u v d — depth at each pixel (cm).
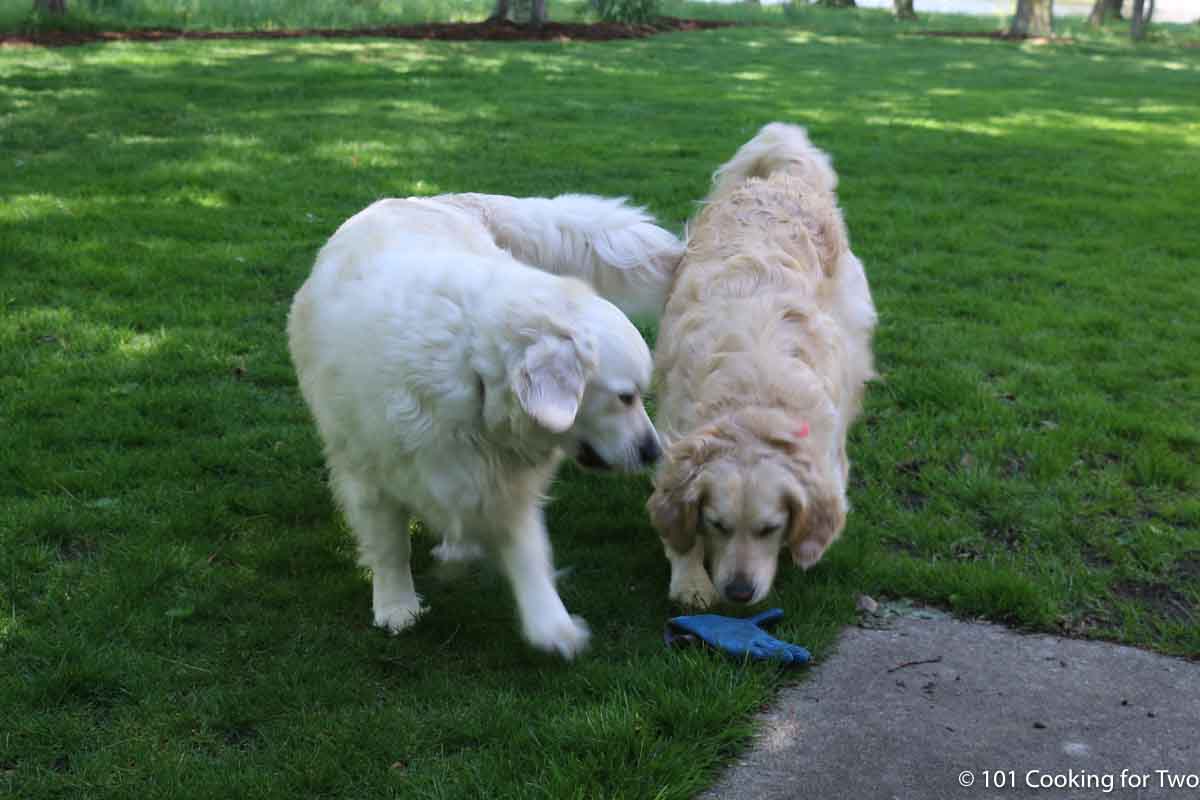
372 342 199
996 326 348
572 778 180
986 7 2481
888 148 626
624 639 216
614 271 264
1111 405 294
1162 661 209
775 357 225
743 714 195
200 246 396
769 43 1255
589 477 271
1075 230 463
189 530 242
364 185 486
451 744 191
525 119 671
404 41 1092
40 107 640
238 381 302
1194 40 1655
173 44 988
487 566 233
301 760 186
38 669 203
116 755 188
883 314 355
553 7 1586
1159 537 240
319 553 239
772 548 214
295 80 793
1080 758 188
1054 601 222
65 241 390
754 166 296
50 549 233
